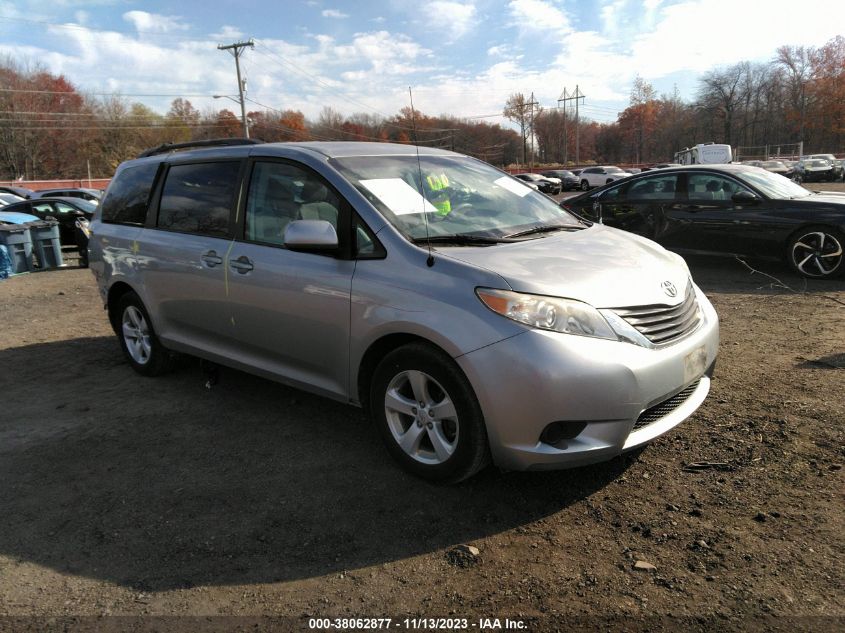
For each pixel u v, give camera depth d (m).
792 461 3.19
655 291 3.08
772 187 8.24
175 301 4.47
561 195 42.88
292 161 3.77
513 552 2.62
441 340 2.87
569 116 119.19
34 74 77.31
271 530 2.86
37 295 9.55
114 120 77.75
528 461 2.77
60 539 2.86
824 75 80.19
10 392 4.94
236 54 48.59
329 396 3.57
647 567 2.46
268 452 3.66
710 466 3.21
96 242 5.28
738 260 8.75
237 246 3.95
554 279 2.91
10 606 2.41
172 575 2.57
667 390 2.92
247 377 5.02
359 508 3.01
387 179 3.63
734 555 2.50
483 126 105.25
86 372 5.38
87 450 3.80
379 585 2.46
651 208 8.95
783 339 5.30
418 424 3.14
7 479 3.47
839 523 2.66
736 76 90.19
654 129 104.06
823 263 7.66
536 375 2.67
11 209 15.31
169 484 3.33
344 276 3.31
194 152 4.56
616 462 3.31
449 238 3.30
